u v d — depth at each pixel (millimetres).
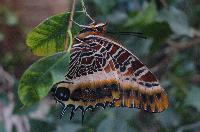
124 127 546
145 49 553
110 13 590
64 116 554
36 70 316
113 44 361
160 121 583
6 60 577
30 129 549
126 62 361
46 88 316
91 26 356
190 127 594
